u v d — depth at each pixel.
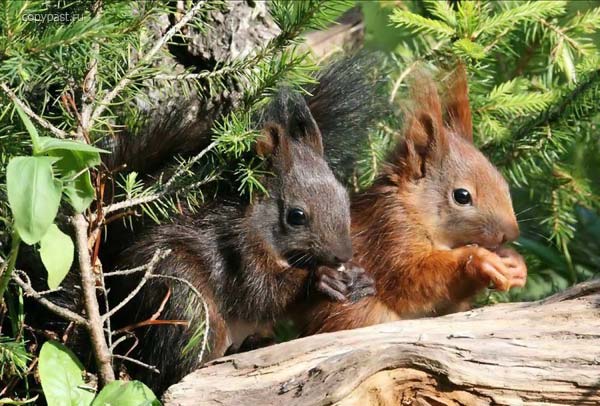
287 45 8.56
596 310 7.25
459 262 9.46
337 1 8.23
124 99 8.44
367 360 6.75
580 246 12.19
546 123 10.84
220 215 8.88
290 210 8.80
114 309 7.62
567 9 12.87
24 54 6.75
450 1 12.19
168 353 8.50
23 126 7.39
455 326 7.35
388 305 9.72
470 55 10.47
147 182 8.72
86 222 7.61
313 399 6.72
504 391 6.73
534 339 6.97
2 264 7.40
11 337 8.13
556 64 11.76
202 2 8.34
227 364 7.20
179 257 8.66
